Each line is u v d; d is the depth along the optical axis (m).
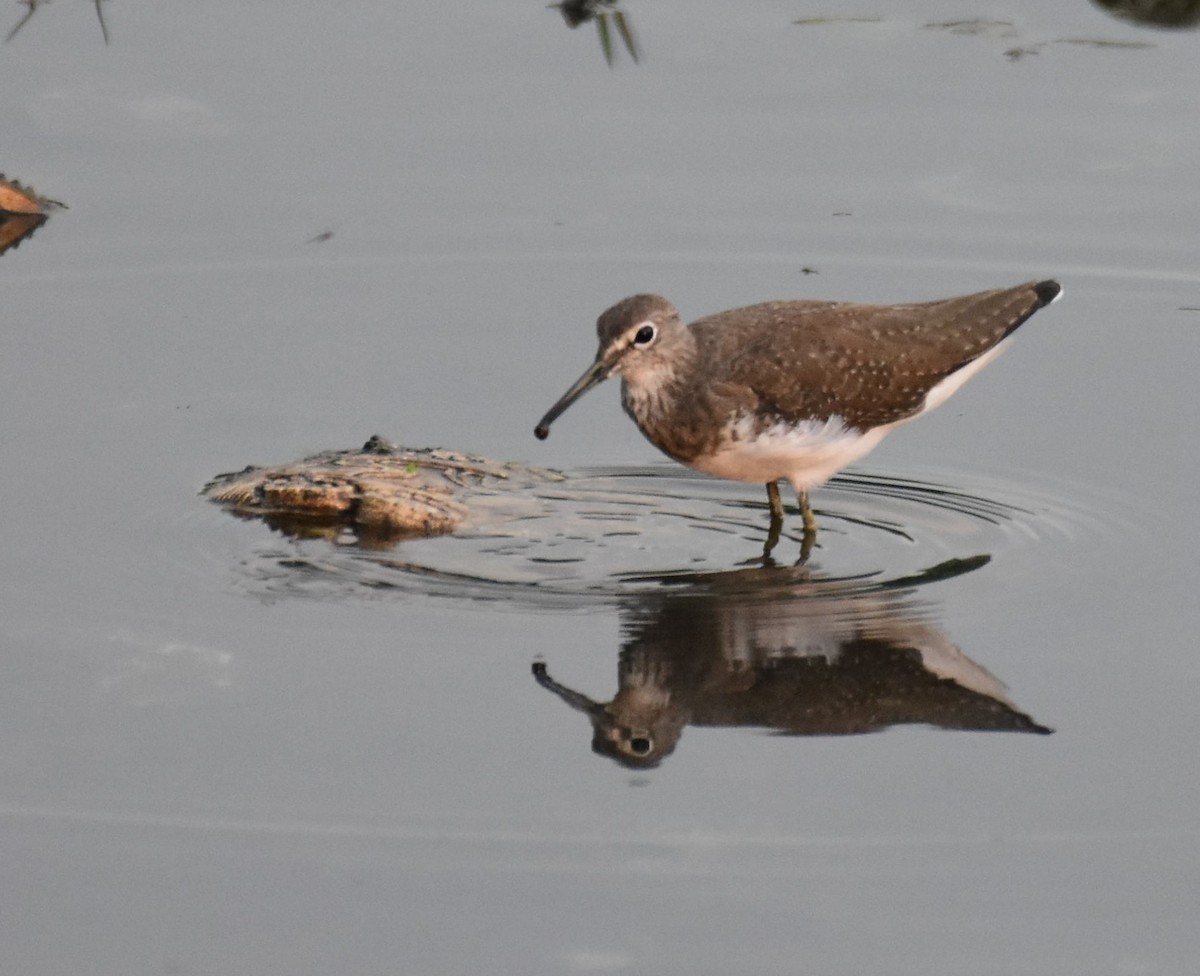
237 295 16.77
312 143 18.33
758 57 19.36
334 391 15.49
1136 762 10.62
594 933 9.28
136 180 17.91
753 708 11.15
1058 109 18.56
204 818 10.10
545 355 16.02
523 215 17.58
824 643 11.87
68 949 9.21
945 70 19.12
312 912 9.44
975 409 15.40
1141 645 11.84
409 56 19.41
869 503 14.12
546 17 20.06
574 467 14.64
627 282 16.86
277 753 10.67
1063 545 13.25
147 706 11.11
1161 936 9.26
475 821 10.10
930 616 12.26
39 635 11.87
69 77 19.05
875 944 9.20
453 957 9.13
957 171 17.94
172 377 15.64
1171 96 18.67
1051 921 9.37
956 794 10.35
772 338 13.70
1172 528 13.41
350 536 13.38
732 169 18.00
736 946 9.20
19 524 13.41
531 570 12.86
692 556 13.18
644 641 11.88
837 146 18.19
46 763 10.56
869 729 10.94
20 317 16.39
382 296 16.80
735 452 13.61
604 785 10.41
